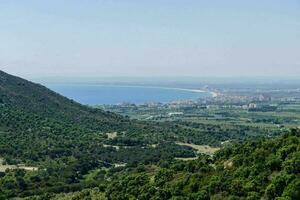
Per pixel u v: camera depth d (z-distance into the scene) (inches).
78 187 6963.6
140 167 7293.3
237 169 3860.7
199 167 4333.2
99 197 4697.3
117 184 4667.8
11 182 7086.6
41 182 7268.7
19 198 6505.9
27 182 7224.4
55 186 7076.8
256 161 3873.0
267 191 3427.7
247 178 3678.6
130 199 4131.4
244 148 4286.4
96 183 7042.3
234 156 4276.6
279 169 3668.8
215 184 3718.0
